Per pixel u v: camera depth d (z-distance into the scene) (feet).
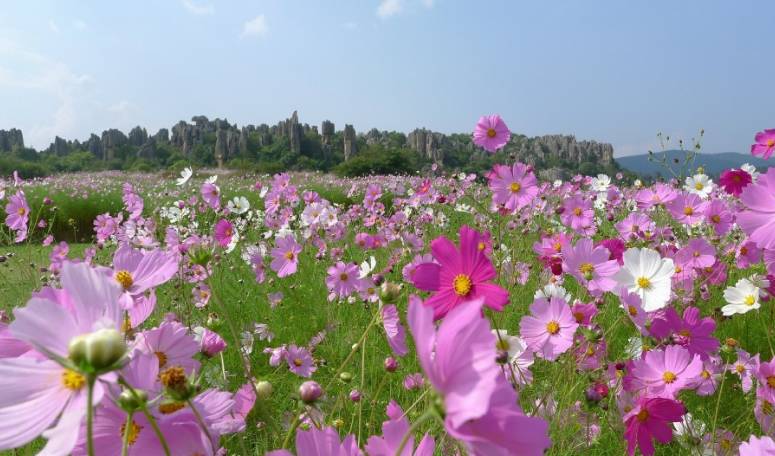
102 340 1.76
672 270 5.42
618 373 5.17
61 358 1.79
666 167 13.19
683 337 5.20
